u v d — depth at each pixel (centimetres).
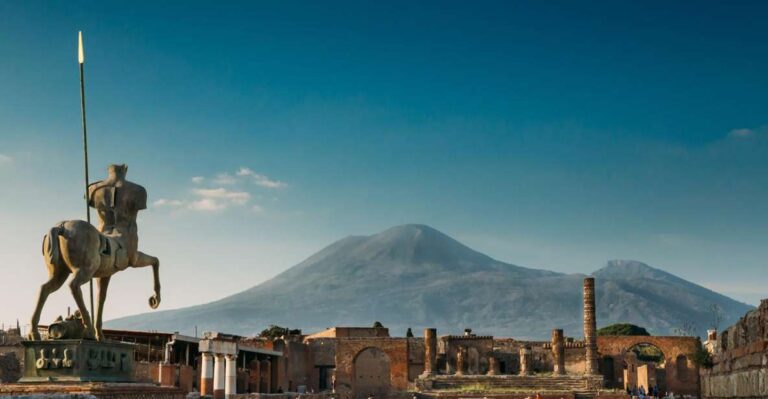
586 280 11425
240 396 7700
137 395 2444
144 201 2667
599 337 12012
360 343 11806
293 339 12650
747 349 1980
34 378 2372
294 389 11588
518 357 12306
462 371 11769
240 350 9019
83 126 2614
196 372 9019
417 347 12256
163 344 8475
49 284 2423
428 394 10244
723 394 2267
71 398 2055
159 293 2734
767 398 1809
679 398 11069
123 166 2664
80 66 2611
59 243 2391
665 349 11856
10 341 6681
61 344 2384
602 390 10394
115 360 2516
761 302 1884
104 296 2570
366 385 12562
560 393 10069
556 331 11612
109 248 2506
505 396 9900
